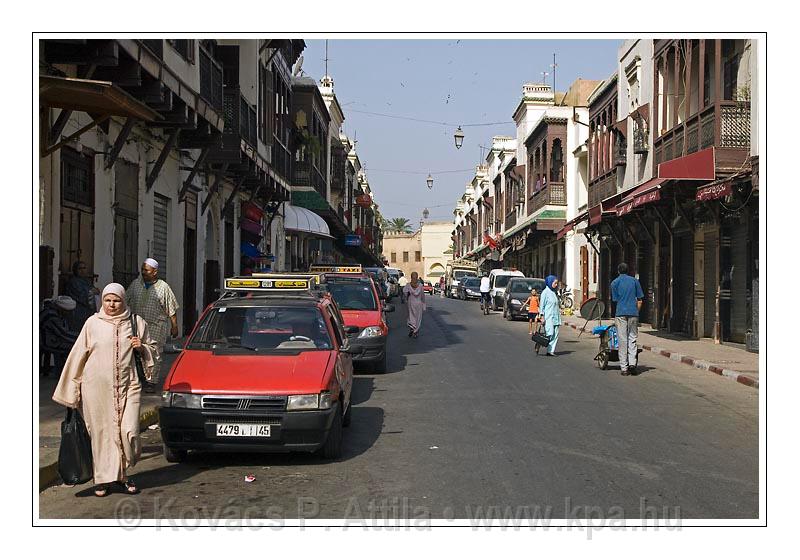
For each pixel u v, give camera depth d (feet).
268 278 33.78
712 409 37.99
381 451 28.12
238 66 78.84
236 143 68.08
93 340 22.35
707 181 64.59
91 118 43.65
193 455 27.43
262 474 24.85
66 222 41.65
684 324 81.05
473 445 29.14
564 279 145.59
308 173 129.70
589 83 147.84
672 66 81.56
